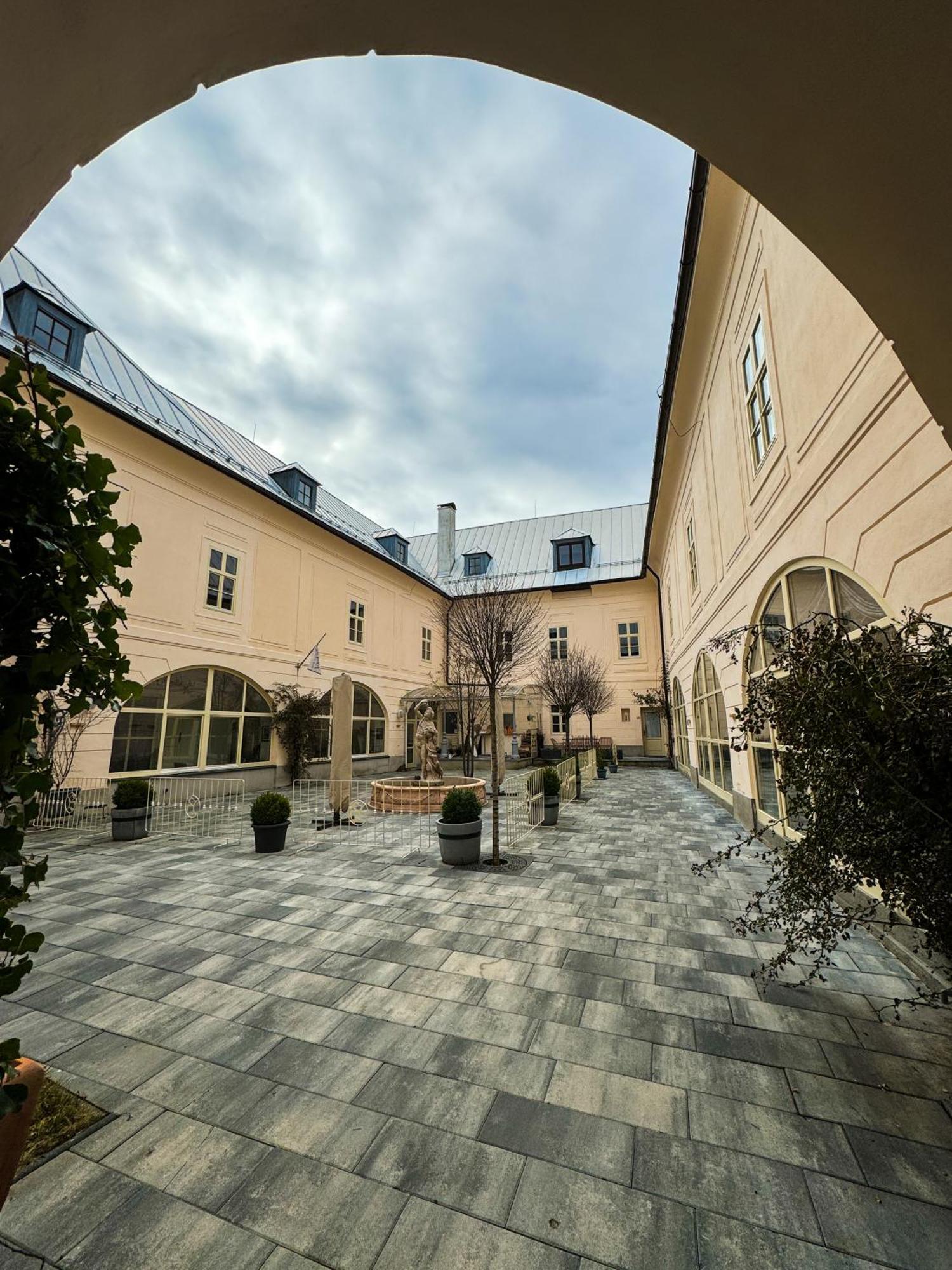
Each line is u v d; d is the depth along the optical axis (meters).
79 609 1.41
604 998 3.17
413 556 30.20
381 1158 2.00
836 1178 1.90
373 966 3.61
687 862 6.25
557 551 25.47
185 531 11.50
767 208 2.26
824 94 1.85
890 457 3.41
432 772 10.88
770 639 2.89
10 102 1.43
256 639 13.41
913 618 2.46
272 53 1.94
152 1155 2.02
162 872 5.93
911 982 3.33
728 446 7.49
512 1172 1.94
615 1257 1.63
